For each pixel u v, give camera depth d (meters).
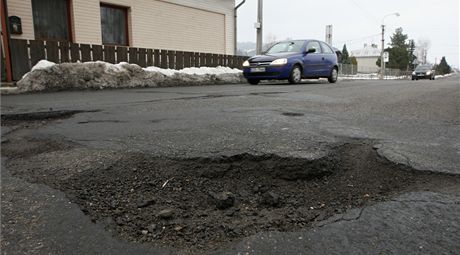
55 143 2.88
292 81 11.04
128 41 12.87
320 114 4.21
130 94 6.90
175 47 14.41
